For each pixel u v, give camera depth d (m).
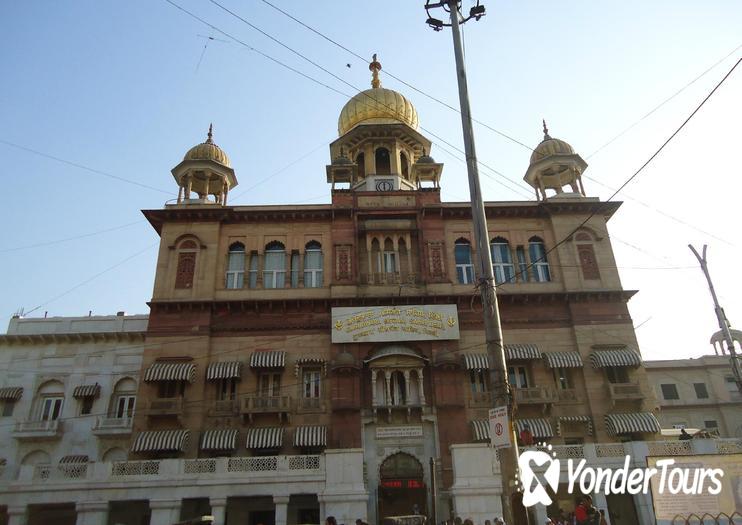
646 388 32.31
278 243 36.47
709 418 49.81
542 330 33.75
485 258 15.16
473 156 16.31
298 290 34.50
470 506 24.62
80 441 34.56
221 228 36.28
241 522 28.16
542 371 32.81
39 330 38.28
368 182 42.56
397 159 43.88
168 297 33.62
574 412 31.58
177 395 31.50
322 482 25.84
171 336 32.50
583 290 34.50
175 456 29.89
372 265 35.75
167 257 34.84
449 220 36.91
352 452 26.23
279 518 25.19
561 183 41.22
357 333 32.59
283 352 32.34
